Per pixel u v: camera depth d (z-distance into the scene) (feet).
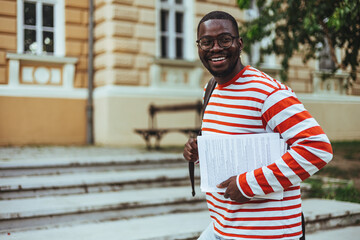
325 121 25.93
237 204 5.01
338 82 23.67
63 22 25.93
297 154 4.56
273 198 4.80
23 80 24.97
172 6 28.48
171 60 26.94
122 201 12.35
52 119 25.50
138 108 25.89
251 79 5.00
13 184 12.77
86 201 12.37
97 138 26.25
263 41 30.81
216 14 5.06
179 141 27.71
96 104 26.32
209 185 5.13
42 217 11.08
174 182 15.44
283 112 4.71
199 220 11.91
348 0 13.79
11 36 24.35
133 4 25.79
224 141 5.03
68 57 25.75
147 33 26.43
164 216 12.46
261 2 19.15
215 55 4.98
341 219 12.60
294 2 17.04
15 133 24.36
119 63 25.25
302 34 18.16
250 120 4.97
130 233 10.40
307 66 28.17
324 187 15.65
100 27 26.02
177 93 27.43
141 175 15.05
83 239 9.88
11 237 10.04
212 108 5.35
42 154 19.11
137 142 25.93
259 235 4.86
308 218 11.90
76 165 15.65
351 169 18.79
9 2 24.22
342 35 17.47
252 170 4.92
